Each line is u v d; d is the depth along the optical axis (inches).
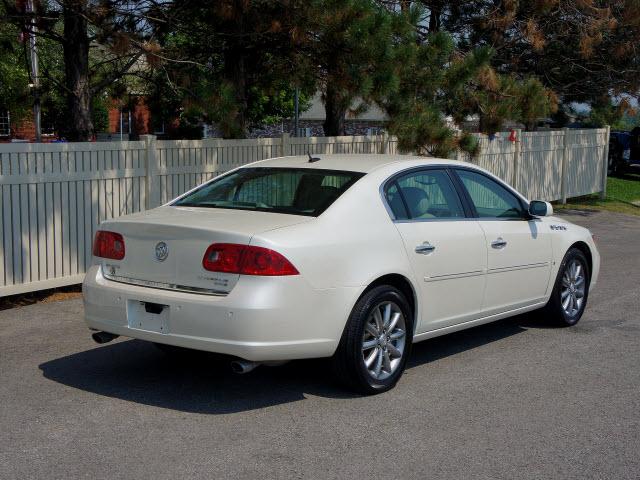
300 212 214.5
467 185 258.2
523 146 685.9
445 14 676.7
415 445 181.6
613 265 457.1
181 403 207.5
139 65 507.5
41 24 397.4
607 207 783.7
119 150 347.3
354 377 210.7
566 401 215.5
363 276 207.6
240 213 215.6
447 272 237.5
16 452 173.5
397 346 223.5
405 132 426.6
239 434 186.2
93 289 212.5
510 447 181.8
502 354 263.9
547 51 756.0
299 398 213.2
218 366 242.1
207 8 426.6
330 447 179.3
